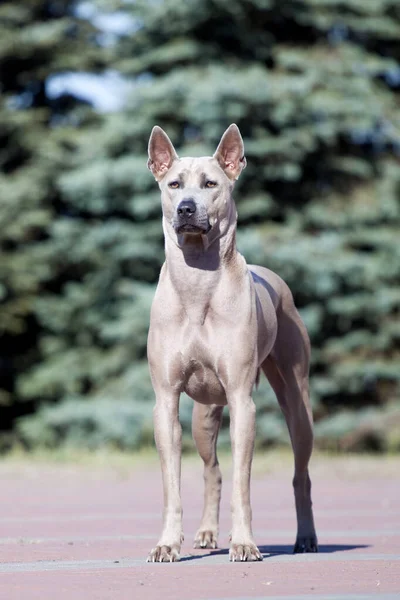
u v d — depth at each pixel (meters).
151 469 14.34
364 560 5.29
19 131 25.52
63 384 23.69
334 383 22.55
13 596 4.03
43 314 23.94
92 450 20.25
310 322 21.78
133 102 22.47
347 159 23.73
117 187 22.53
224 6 22.45
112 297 23.81
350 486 11.54
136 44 23.83
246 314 5.46
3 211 23.77
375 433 21.80
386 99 23.73
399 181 24.05
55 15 27.27
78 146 24.91
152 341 5.51
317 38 24.45
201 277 5.41
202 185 5.48
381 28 24.08
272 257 21.36
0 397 24.11
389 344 23.23
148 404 21.67
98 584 4.35
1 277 23.41
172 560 5.15
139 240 22.83
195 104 21.70
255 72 22.27
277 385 6.47
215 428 6.08
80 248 23.36
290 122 22.42
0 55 25.91
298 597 3.98
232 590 4.17
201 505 9.30
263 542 6.47
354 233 23.25
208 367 5.47
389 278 22.94
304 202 23.83
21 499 9.68
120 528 7.20
